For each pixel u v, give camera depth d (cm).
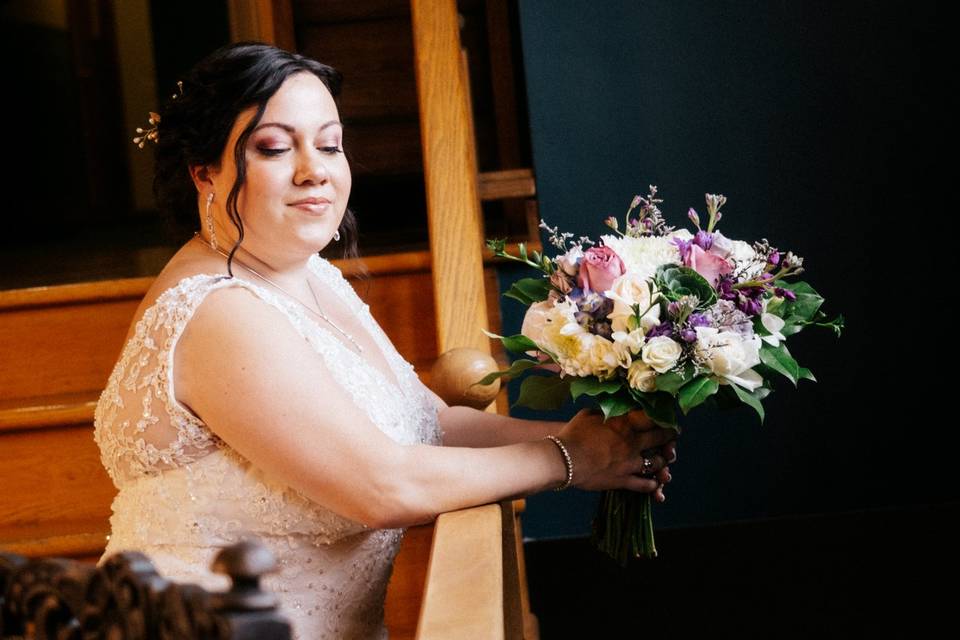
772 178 309
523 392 182
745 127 308
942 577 314
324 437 162
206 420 166
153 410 168
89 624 79
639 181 310
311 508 172
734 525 315
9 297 273
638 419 185
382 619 195
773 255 183
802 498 316
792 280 312
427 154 260
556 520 316
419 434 194
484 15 397
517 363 184
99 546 241
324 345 179
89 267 380
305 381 163
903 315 311
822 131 308
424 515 166
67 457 257
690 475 316
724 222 311
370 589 187
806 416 315
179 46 764
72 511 258
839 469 315
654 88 308
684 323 171
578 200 311
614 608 316
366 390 182
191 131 178
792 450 315
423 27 262
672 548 315
